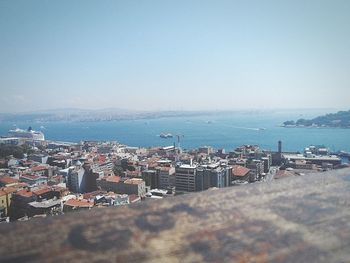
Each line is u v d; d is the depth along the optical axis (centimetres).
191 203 204
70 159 10419
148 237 162
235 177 7625
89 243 154
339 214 192
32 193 5844
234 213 190
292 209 196
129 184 6781
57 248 149
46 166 9244
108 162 9512
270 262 151
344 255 159
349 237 173
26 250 145
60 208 5053
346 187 234
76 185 7794
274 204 204
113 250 150
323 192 224
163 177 7719
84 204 4959
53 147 15738
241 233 170
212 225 178
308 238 167
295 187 234
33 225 169
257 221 181
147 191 7138
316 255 157
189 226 175
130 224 174
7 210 5716
